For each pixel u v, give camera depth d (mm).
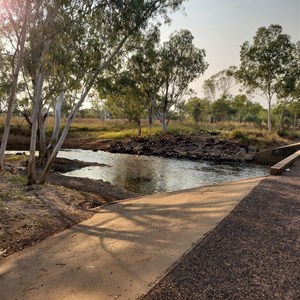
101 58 10023
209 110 60062
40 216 6613
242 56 35625
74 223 6496
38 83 9906
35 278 3881
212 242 4352
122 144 30516
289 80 34344
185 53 33375
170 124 48281
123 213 7043
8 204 7270
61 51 9281
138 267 3842
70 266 4133
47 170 10320
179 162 22406
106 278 3668
